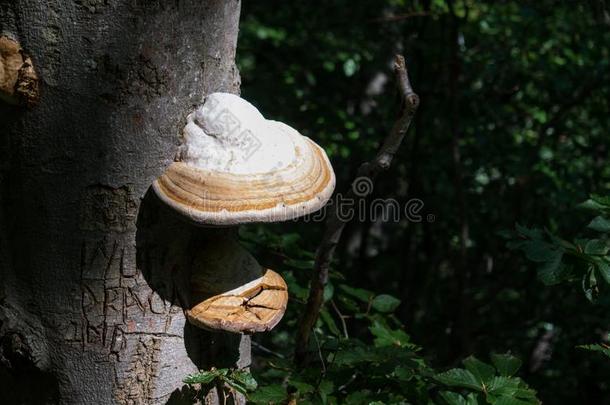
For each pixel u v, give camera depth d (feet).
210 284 9.00
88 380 8.92
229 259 9.05
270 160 8.88
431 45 19.76
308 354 10.39
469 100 19.27
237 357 9.36
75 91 8.72
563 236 18.71
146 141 8.80
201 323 8.92
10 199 8.84
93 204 8.80
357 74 23.88
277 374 10.72
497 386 9.66
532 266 19.38
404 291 20.43
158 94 8.79
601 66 18.49
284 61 23.27
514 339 19.85
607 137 19.95
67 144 8.75
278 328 16.22
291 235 11.62
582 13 18.75
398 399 10.02
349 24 21.81
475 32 20.01
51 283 8.86
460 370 9.74
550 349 19.76
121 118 8.75
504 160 19.24
